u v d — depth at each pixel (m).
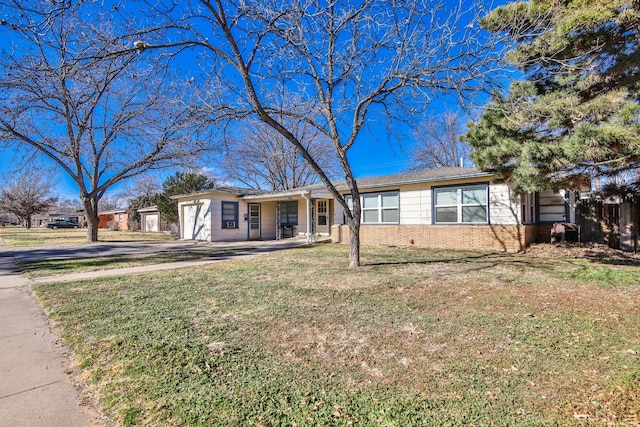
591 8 6.46
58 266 9.43
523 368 2.93
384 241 14.19
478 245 11.62
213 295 5.60
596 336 3.61
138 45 5.29
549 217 11.65
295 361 3.12
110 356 3.28
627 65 6.60
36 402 2.53
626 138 6.10
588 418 2.24
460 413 2.31
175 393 2.61
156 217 33.25
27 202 40.22
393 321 4.14
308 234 15.80
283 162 27.56
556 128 7.31
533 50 6.60
